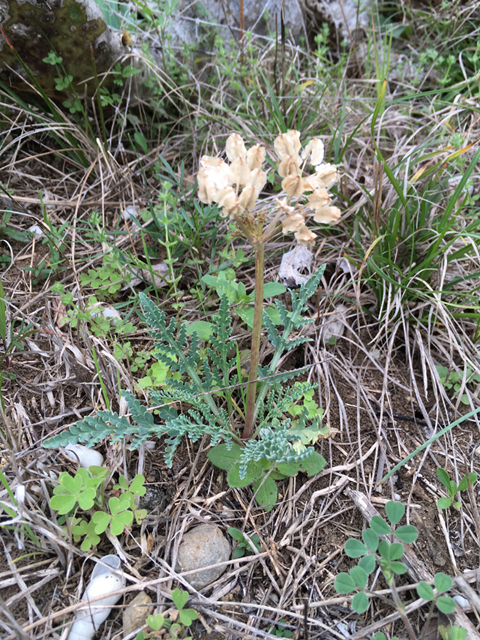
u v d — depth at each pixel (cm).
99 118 44
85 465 26
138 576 23
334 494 27
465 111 45
